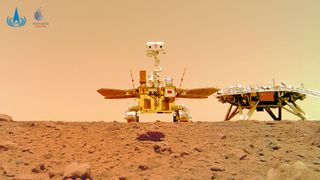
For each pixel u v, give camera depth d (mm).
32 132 8141
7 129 8148
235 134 8258
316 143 7617
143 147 7379
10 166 6250
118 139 7879
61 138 7875
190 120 11312
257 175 6074
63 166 6398
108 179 5863
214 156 7016
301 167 5609
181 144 7594
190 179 5875
